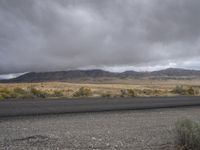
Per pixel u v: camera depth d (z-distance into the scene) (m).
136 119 16.33
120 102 23.52
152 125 14.66
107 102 22.86
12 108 17.19
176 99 29.23
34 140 10.41
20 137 10.80
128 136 11.74
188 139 9.59
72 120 14.95
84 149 9.49
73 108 18.88
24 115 15.58
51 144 9.95
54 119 14.96
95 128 13.13
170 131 13.22
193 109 22.33
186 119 10.84
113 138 11.23
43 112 16.77
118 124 14.45
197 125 10.12
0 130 11.88
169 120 16.48
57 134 11.55
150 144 10.55
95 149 9.54
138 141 10.94
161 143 10.79
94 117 16.23
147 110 20.39
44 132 11.87
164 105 23.78
